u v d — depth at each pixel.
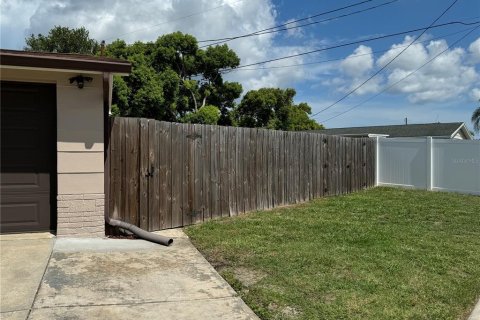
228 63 31.48
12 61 5.46
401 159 15.03
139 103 25.30
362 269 5.69
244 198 9.45
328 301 4.60
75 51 32.94
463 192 13.78
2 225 6.25
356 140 13.98
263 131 10.00
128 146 7.06
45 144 6.38
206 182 8.48
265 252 6.30
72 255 5.63
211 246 6.52
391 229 8.18
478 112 33.34
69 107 6.25
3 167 6.22
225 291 4.75
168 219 7.69
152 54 28.70
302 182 11.33
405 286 5.14
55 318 3.88
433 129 30.48
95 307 4.17
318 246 6.73
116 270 5.21
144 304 4.31
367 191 13.88
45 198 6.41
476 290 5.21
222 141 8.87
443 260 6.28
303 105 42.56
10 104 6.21
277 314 4.23
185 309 4.25
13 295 4.31
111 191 6.86
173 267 5.45
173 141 7.80
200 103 32.03
